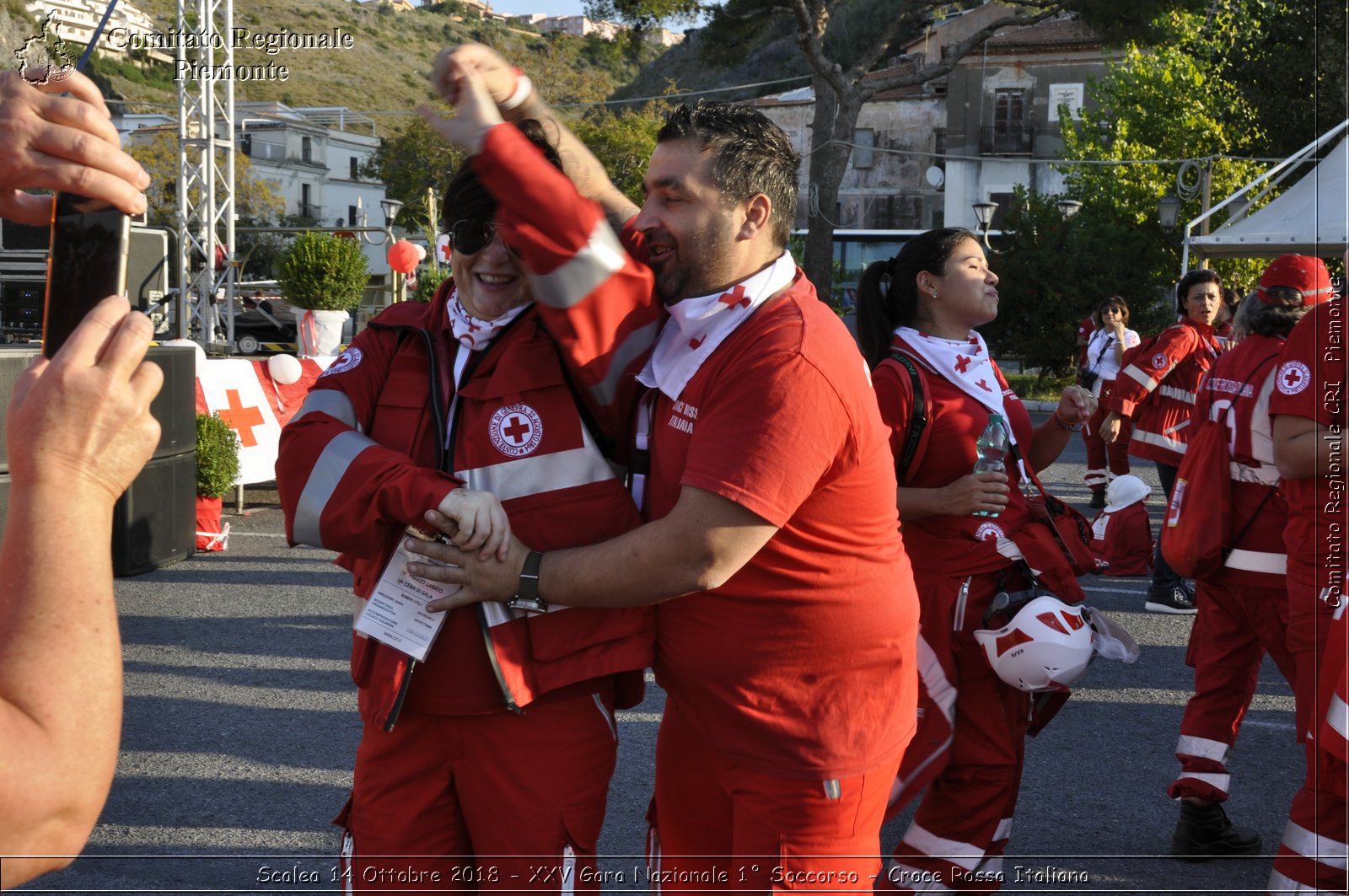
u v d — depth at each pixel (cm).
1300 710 303
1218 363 352
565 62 4066
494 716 203
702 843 223
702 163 194
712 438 188
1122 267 2678
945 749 282
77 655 106
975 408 289
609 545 192
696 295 200
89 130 115
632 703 230
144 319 115
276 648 553
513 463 202
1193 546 340
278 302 2552
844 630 201
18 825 101
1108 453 1009
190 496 753
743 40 2550
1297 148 2486
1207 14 2780
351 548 195
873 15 5300
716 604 202
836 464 193
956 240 294
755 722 203
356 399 210
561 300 187
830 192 2591
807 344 190
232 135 1802
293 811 372
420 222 2434
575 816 206
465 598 195
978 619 285
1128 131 2933
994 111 4250
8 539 108
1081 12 2486
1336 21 1026
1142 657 573
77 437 110
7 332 1082
